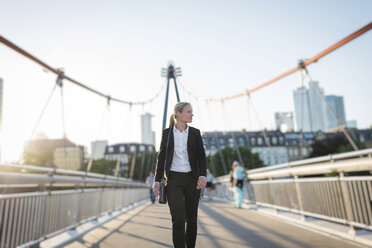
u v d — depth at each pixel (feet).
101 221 20.49
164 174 8.37
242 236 12.81
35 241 11.71
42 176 12.14
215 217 19.84
